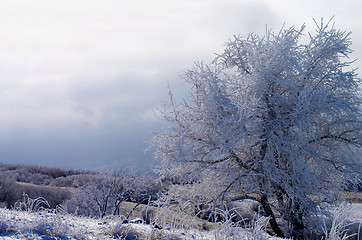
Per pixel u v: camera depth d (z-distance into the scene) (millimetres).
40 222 5016
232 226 5531
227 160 13523
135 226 5980
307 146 13297
